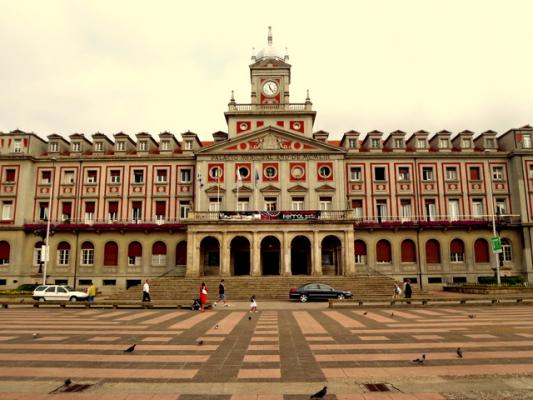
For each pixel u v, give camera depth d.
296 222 42.94
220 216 43.53
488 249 48.28
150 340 14.76
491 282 44.31
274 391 8.62
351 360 11.41
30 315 24.03
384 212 49.28
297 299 33.50
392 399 8.05
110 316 23.27
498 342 13.88
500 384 9.03
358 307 27.66
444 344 13.62
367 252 47.91
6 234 47.50
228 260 42.72
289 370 10.34
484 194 49.25
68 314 24.56
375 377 9.66
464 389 8.68
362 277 39.78
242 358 11.73
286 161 48.34
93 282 47.66
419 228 47.94
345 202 47.75
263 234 43.06
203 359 11.61
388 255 48.19
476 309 25.77
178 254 48.16
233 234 43.16
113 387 8.92
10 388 8.87
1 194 48.50
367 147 52.03
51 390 8.72
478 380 9.34
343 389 8.73
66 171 50.47
